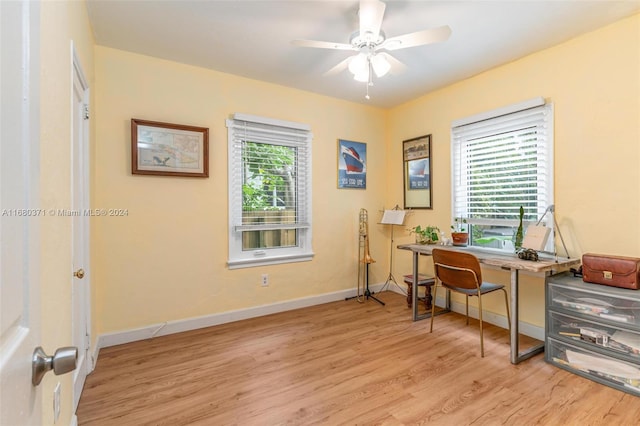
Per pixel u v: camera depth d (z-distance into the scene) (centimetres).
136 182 267
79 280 184
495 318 302
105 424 164
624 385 189
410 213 392
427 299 350
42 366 62
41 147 102
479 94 310
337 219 383
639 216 214
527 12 211
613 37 224
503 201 296
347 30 233
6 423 48
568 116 248
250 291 323
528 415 170
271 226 333
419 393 191
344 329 291
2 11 51
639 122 213
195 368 221
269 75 312
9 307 51
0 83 49
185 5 203
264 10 209
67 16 142
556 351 224
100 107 253
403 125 400
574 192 246
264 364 227
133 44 253
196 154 290
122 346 256
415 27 228
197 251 295
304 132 355
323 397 188
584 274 216
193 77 291
